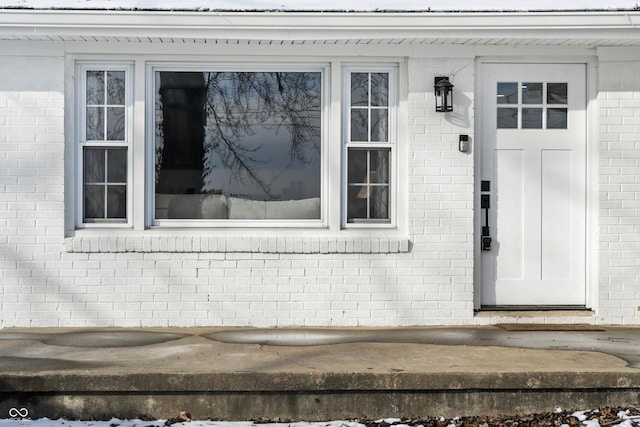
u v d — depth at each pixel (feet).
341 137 27.02
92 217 26.91
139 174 26.63
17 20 24.44
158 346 22.79
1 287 26.18
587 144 27.35
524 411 19.30
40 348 22.43
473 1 25.77
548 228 27.37
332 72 26.81
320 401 19.12
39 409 18.85
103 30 24.81
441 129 26.73
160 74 27.04
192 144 27.07
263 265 26.58
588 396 19.40
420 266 26.76
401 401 19.21
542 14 24.71
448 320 26.78
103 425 18.38
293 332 25.45
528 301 27.35
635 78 26.89
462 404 19.24
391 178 27.14
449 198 26.73
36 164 26.22
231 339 24.04
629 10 24.63
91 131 26.76
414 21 24.80
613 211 26.89
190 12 24.54
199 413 19.02
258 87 27.20
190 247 26.32
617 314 26.94
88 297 26.32
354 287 26.68
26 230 26.21
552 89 27.35
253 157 27.17
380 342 23.52
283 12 24.59
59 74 26.20
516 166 27.43
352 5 25.11
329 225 26.96
